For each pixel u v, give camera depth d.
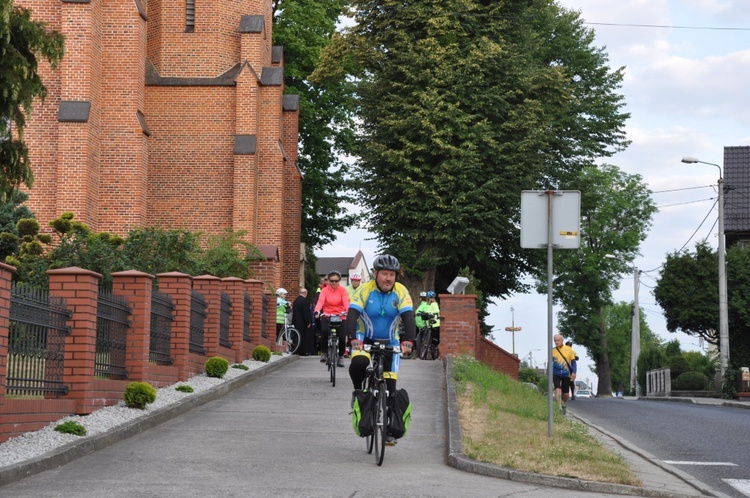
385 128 43.94
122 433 14.23
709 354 74.19
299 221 47.97
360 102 45.38
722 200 46.00
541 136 43.75
